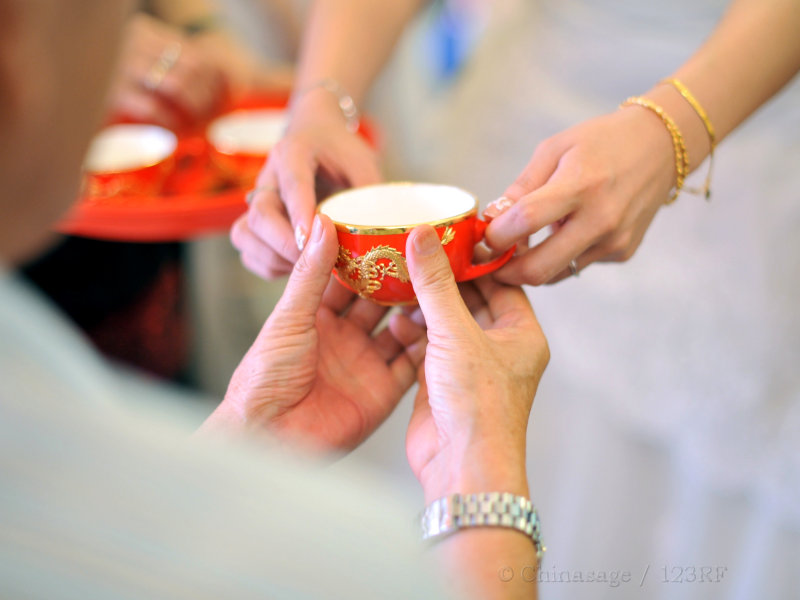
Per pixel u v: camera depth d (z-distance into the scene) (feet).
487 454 1.92
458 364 2.01
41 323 1.49
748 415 2.91
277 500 1.46
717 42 2.45
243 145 3.27
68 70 1.60
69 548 1.38
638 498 3.21
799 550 2.89
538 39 3.43
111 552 1.38
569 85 3.28
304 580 1.41
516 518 1.82
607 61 3.16
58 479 1.40
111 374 1.54
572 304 3.22
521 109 3.47
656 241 3.08
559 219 2.30
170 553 1.39
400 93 6.62
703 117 2.36
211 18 4.01
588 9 3.19
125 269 3.33
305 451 2.22
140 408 1.51
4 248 1.68
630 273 3.11
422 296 2.06
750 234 2.92
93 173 2.91
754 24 2.43
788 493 2.85
